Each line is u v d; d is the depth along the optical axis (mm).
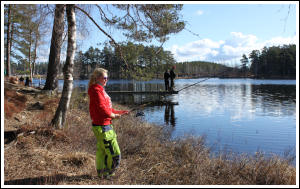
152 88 26031
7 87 5914
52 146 4098
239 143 6156
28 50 18453
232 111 11953
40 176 2969
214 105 14391
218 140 6410
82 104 8734
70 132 4781
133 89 24969
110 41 6742
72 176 3080
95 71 3037
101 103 2953
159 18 6520
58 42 5527
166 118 9938
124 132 5973
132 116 8227
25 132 4164
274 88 28953
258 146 5895
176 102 15656
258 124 8758
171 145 5281
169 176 3504
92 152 4211
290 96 19344
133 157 4344
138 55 7234
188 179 3430
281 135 7031
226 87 32250
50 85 10688
